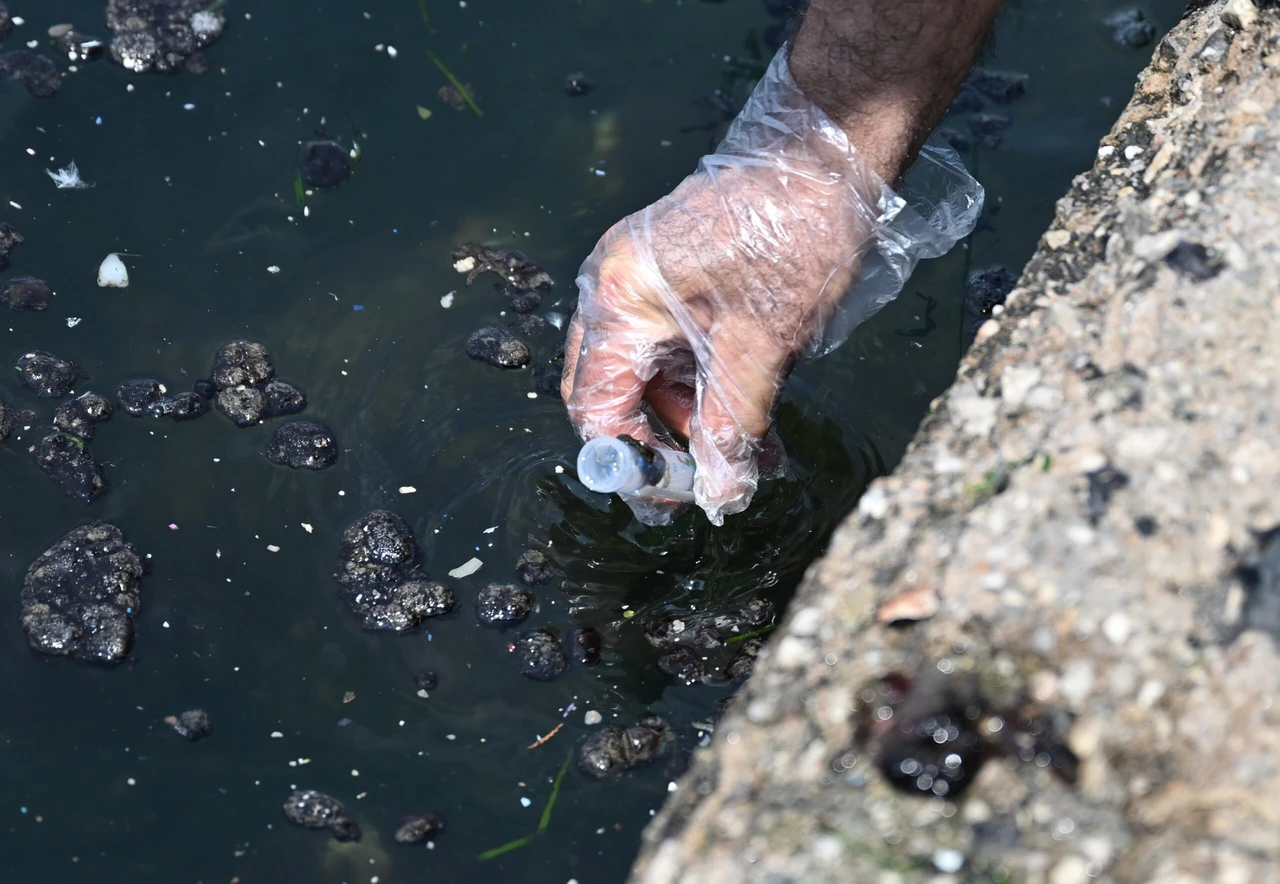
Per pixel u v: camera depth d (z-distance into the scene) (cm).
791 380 77
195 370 76
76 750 67
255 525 73
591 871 65
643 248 71
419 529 73
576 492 74
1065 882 54
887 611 58
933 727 56
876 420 76
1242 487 59
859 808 56
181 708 69
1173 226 64
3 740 67
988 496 60
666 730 68
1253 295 62
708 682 70
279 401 76
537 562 72
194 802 66
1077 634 57
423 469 74
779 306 71
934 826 55
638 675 70
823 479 75
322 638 70
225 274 79
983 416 62
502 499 74
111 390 75
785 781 56
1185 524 58
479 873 65
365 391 76
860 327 78
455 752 68
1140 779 55
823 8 72
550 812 67
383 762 68
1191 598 57
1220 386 60
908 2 70
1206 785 55
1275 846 54
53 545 71
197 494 73
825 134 72
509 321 78
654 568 72
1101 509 59
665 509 73
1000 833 55
